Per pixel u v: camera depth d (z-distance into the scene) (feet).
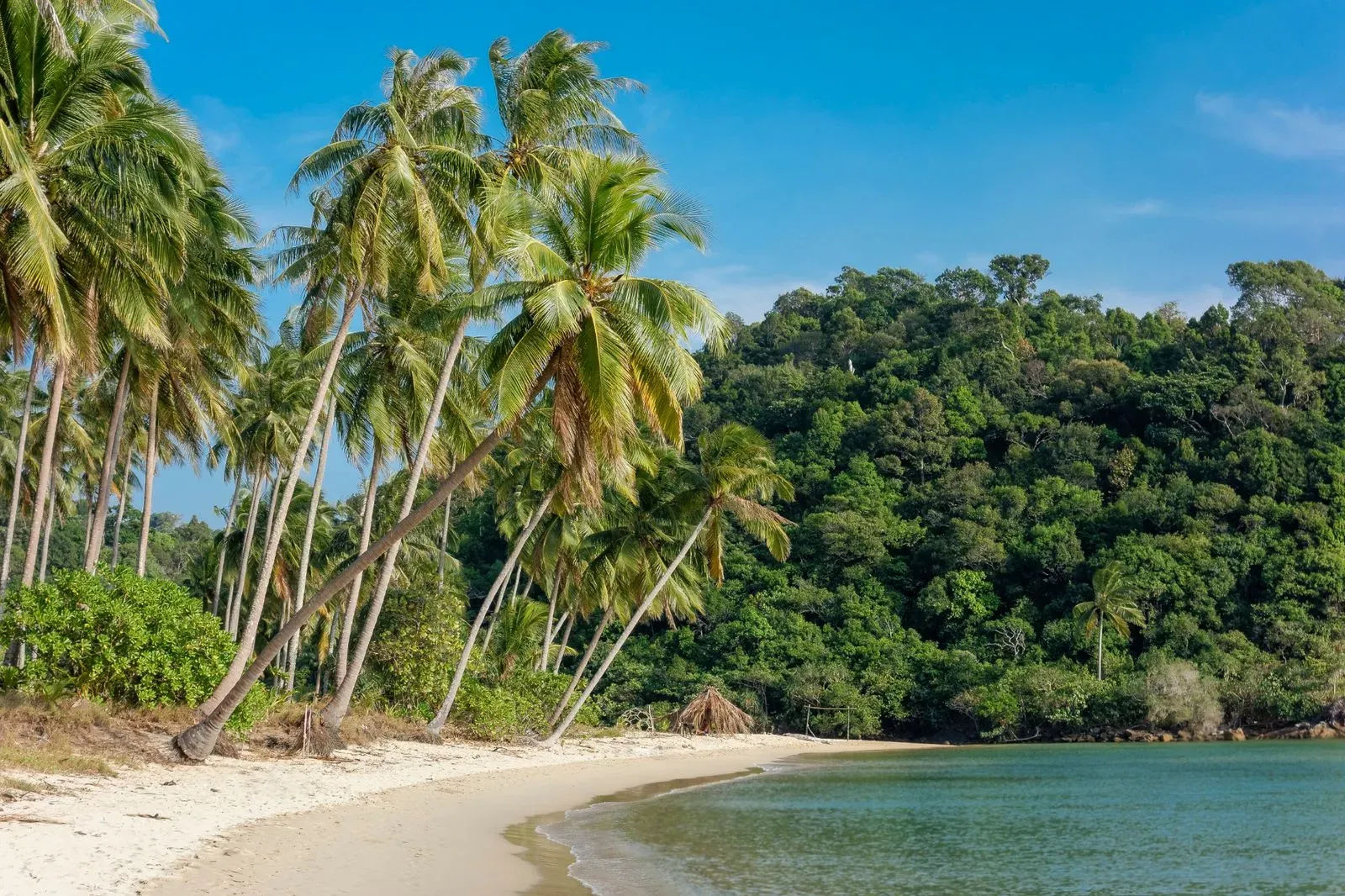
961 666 224.33
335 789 68.03
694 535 125.08
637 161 65.31
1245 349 327.88
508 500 143.02
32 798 48.62
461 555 287.07
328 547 163.22
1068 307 468.34
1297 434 289.33
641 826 64.54
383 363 90.58
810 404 363.97
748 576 272.92
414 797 70.38
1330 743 178.60
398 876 40.78
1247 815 76.69
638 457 111.96
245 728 78.69
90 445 122.93
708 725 188.85
